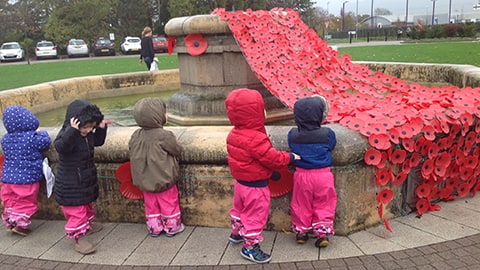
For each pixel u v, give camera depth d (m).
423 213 3.91
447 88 5.43
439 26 43.56
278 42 5.88
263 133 3.16
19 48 33.56
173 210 3.66
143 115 3.43
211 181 3.72
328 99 5.30
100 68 20.20
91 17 46.91
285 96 5.03
